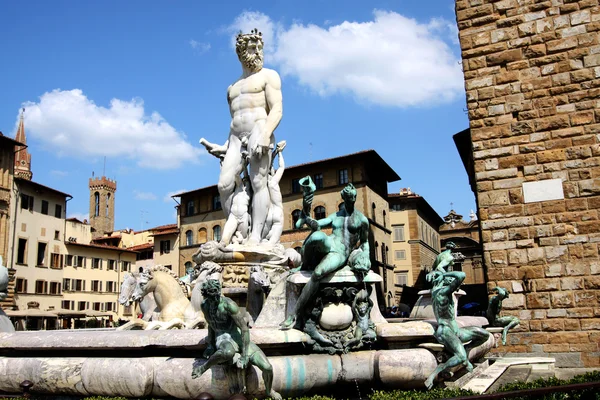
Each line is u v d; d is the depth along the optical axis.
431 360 7.19
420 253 74.12
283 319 7.85
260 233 12.77
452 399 4.57
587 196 13.00
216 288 6.11
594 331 12.46
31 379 7.27
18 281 59.28
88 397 6.89
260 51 13.33
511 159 13.79
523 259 13.30
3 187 57.41
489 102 14.20
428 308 10.75
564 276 12.90
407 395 6.44
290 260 12.70
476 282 64.12
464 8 14.82
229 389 6.30
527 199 13.49
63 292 68.19
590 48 13.49
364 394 7.52
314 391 7.14
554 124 13.53
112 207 147.12
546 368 11.18
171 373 6.46
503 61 14.22
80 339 7.21
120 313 77.25
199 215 70.75
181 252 71.75
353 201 7.60
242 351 6.23
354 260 7.46
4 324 9.62
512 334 13.10
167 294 10.66
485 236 13.73
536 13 14.09
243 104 13.14
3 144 58.03
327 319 7.25
